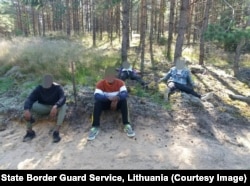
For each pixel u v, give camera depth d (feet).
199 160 14.01
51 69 24.90
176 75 22.38
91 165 13.46
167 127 17.22
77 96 19.54
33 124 17.52
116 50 38.75
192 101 20.36
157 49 44.88
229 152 15.05
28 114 15.80
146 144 15.33
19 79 24.66
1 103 20.03
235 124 18.33
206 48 46.19
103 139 15.79
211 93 21.81
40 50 28.25
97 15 61.52
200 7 55.16
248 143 16.21
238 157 14.58
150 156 14.20
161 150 14.79
